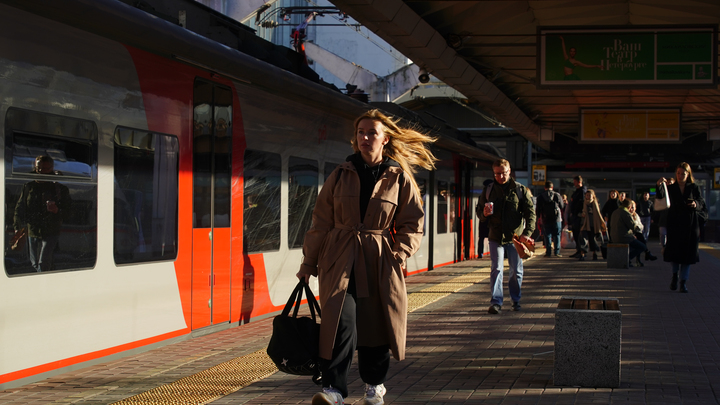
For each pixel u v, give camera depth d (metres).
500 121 28.86
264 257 8.39
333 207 4.35
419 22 13.76
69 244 5.41
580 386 5.20
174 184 6.66
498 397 4.91
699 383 5.32
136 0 6.52
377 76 29.81
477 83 19.77
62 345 5.35
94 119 5.66
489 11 14.57
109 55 5.83
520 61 18.89
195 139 6.97
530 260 19.23
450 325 8.13
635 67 14.24
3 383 4.86
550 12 15.67
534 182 36.91
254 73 7.71
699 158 38.38
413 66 29.77
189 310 6.91
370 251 4.24
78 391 4.92
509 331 7.70
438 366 5.95
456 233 18.97
